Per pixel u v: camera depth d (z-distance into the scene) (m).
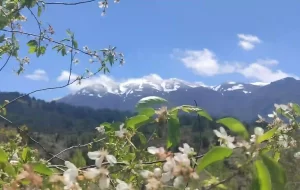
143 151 3.10
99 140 4.25
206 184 2.16
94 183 2.28
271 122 2.88
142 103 2.82
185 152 2.26
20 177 2.22
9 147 4.40
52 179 2.23
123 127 3.28
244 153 2.12
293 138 2.83
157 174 2.21
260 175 2.05
